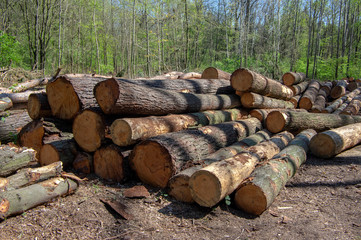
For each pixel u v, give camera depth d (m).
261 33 21.66
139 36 21.16
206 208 3.18
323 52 26.58
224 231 2.71
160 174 3.53
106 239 2.49
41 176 3.18
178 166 3.48
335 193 3.69
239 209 3.20
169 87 5.37
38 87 8.54
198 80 6.33
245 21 20.91
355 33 24.30
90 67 19.80
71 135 4.54
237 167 3.29
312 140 5.16
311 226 2.81
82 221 2.75
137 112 4.01
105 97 3.70
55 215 2.81
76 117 4.07
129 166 3.79
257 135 5.47
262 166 3.58
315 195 3.67
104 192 3.43
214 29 23.77
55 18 16.83
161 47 20.17
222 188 2.92
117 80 3.63
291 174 3.92
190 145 3.81
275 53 18.05
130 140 3.55
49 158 4.09
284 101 8.73
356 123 6.21
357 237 2.56
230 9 21.38
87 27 18.88
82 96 4.14
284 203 3.44
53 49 18.47
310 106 9.61
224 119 5.72
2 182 2.88
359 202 3.37
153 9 16.19
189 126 4.55
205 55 25.30
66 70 16.81
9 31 17.02
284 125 5.90
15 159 3.18
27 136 4.53
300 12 23.50
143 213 2.99
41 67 15.70
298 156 4.35
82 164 4.05
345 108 9.70
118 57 27.03
